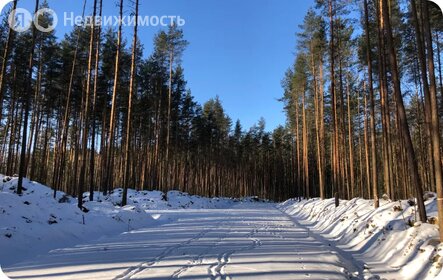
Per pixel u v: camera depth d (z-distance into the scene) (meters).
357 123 38.59
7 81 28.69
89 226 12.32
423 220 9.76
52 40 29.75
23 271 6.85
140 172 40.53
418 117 25.98
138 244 10.17
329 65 27.06
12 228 8.98
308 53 30.03
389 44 10.19
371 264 8.85
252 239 11.57
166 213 21.91
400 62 23.06
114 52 30.09
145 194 30.91
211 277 6.39
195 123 50.88
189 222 17.59
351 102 33.62
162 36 31.92
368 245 10.72
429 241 8.17
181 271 6.82
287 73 39.59
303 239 12.12
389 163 16.22
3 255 7.73
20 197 11.40
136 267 7.15
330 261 8.16
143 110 36.81
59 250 9.10
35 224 10.05
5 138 36.31
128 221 15.07
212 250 9.22
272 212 29.55
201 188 58.03
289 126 50.53
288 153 70.81
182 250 9.18
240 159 70.06
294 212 28.72
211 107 62.19
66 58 29.59
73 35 30.14
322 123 29.53
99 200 22.53
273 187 77.06
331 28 20.97
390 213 11.86
